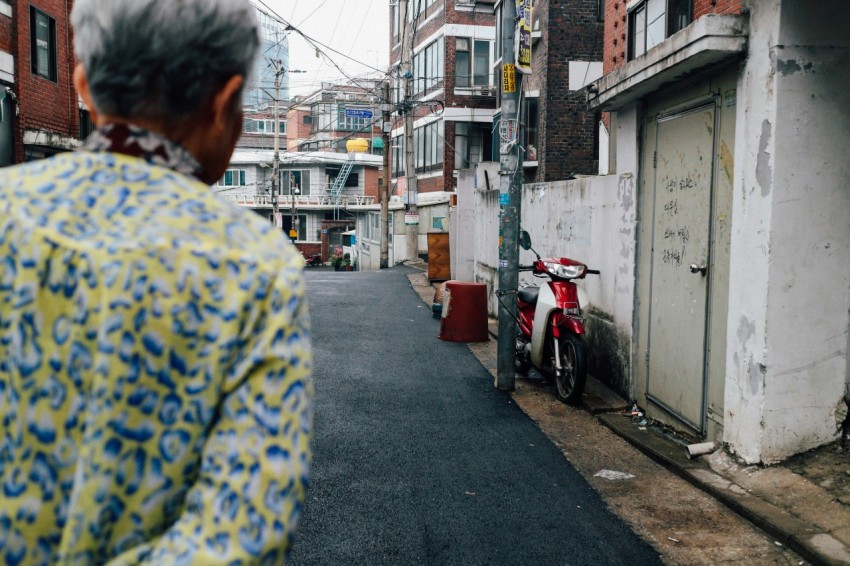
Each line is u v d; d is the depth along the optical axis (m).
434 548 3.81
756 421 4.60
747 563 3.66
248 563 0.88
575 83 19.83
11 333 0.93
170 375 0.90
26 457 0.93
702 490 4.64
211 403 0.91
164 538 0.90
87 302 0.90
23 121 12.13
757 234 4.61
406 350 9.45
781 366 4.55
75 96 14.26
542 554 3.76
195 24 1.04
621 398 6.87
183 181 1.02
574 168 20.02
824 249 4.54
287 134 71.12
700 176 5.46
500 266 7.37
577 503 4.46
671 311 5.91
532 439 5.78
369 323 11.68
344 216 57.72
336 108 64.31
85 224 0.94
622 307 6.90
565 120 19.92
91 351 0.90
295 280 0.97
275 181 45.81
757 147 4.62
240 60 1.11
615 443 5.72
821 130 4.48
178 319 0.90
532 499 4.51
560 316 6.97
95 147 1.04
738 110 4.84
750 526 4.09
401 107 26.44
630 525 4.13
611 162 11.01
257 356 0.92
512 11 7.18
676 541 3.92
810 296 4.55
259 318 0.93
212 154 1.13
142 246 0.90
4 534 0.93
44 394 0.92
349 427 5.99
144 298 0.89
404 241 34.09
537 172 20.67
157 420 0.90
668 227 5.99
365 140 60.31
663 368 6.05
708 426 5.32
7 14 11.68
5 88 11.62
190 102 1.06
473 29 31.23
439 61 31.81
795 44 4.42
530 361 7.64
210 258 0.92
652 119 6.32
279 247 1.01
